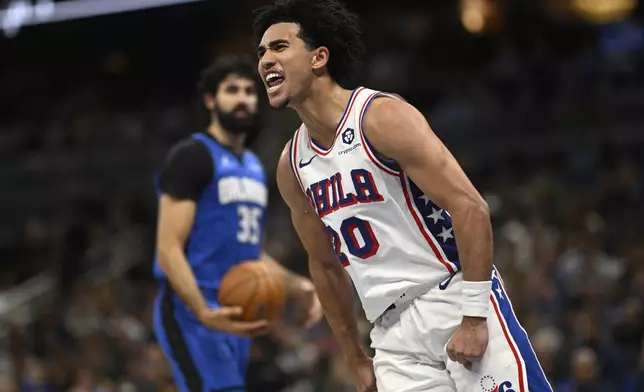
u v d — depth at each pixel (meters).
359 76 18.62
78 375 10.77
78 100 21.70
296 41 4.55
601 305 10.95
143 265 16.22
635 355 9.97
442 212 4.55
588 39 17.95
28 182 19.64
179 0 19.31
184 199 6.45
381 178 4.45
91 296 14.07
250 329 6.12
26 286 16.62
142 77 22.45
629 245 12.44
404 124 4.32
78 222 18.48
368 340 10.41
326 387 10.05
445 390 4.58
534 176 14.88
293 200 5.01
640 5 18.48
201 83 6.83
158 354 10.11
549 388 4.52
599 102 15.32
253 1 20.50
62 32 21.81
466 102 16.80
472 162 15.84
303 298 6.81
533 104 16.09
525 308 11.09
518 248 12.45
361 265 4.66
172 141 19.31
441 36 19.42
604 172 14.48
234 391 6.50
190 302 6.21
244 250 6.74
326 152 4.60
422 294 4.58
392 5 20.52
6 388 10.79
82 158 19.47
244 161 6.84
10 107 22.42
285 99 4.56
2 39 21.50
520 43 18.36
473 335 4.29
